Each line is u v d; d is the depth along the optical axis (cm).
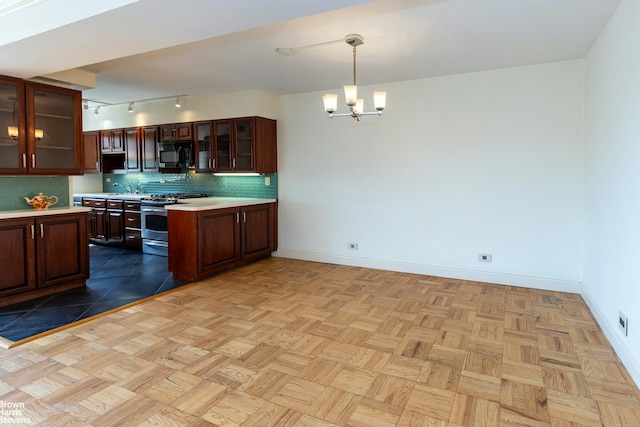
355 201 502
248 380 227
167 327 304
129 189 699
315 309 346
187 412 196
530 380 228
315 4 205
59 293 389
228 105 523
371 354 261
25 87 360
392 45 335
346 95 312
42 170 378
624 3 252
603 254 304
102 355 256
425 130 453
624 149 252
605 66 299
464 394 213
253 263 523
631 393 214
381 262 491
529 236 411
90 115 663
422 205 462
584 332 297
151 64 388
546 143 397
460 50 350
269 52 351
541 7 262
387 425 187
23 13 254
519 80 403
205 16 220
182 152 561
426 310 344
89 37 253
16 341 275
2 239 343
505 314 335
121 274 465
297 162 538
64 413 194
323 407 202
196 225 427
